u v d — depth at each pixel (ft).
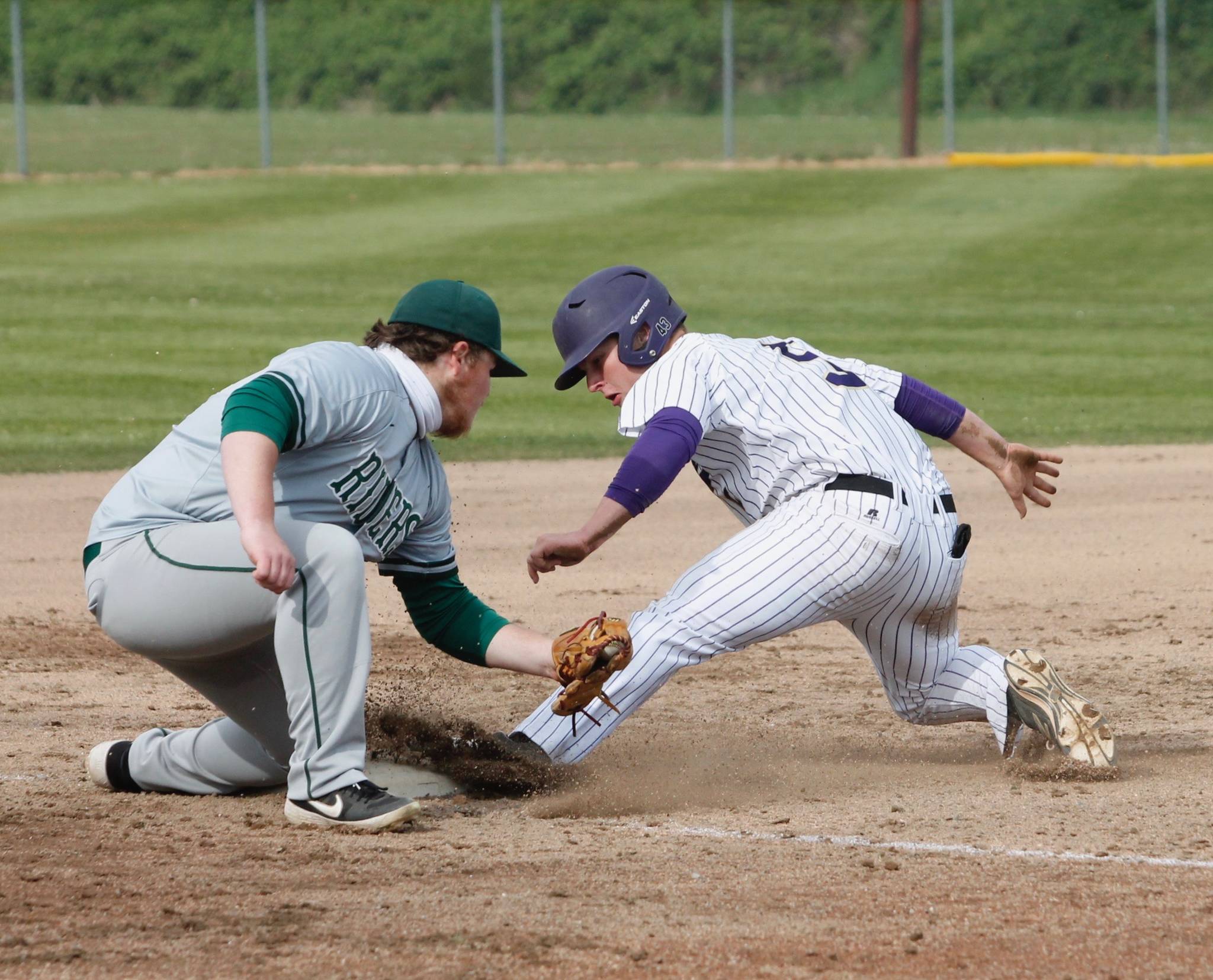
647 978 30.48
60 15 479.41
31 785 46.80
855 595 44.96
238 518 37.47
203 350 164.66
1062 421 134.10
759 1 456.86
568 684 42.24
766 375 45.78
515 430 133.49
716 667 67.41
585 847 39.93
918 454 46.80
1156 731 54.65
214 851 39.09
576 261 236.84
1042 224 260.83
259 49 342.03
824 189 298.97
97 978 30.17
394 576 46.26
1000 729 48.44
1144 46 418.72
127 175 333.62
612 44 451.12
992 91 420.77
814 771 49.44
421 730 49.83
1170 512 101.24
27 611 76.23
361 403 40.75
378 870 37.42
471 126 415.64
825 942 32.58
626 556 89.97
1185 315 194.80
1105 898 35.58
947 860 38.70
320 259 238.27
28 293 203.92
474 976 30.42
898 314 195.31
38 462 115.65
